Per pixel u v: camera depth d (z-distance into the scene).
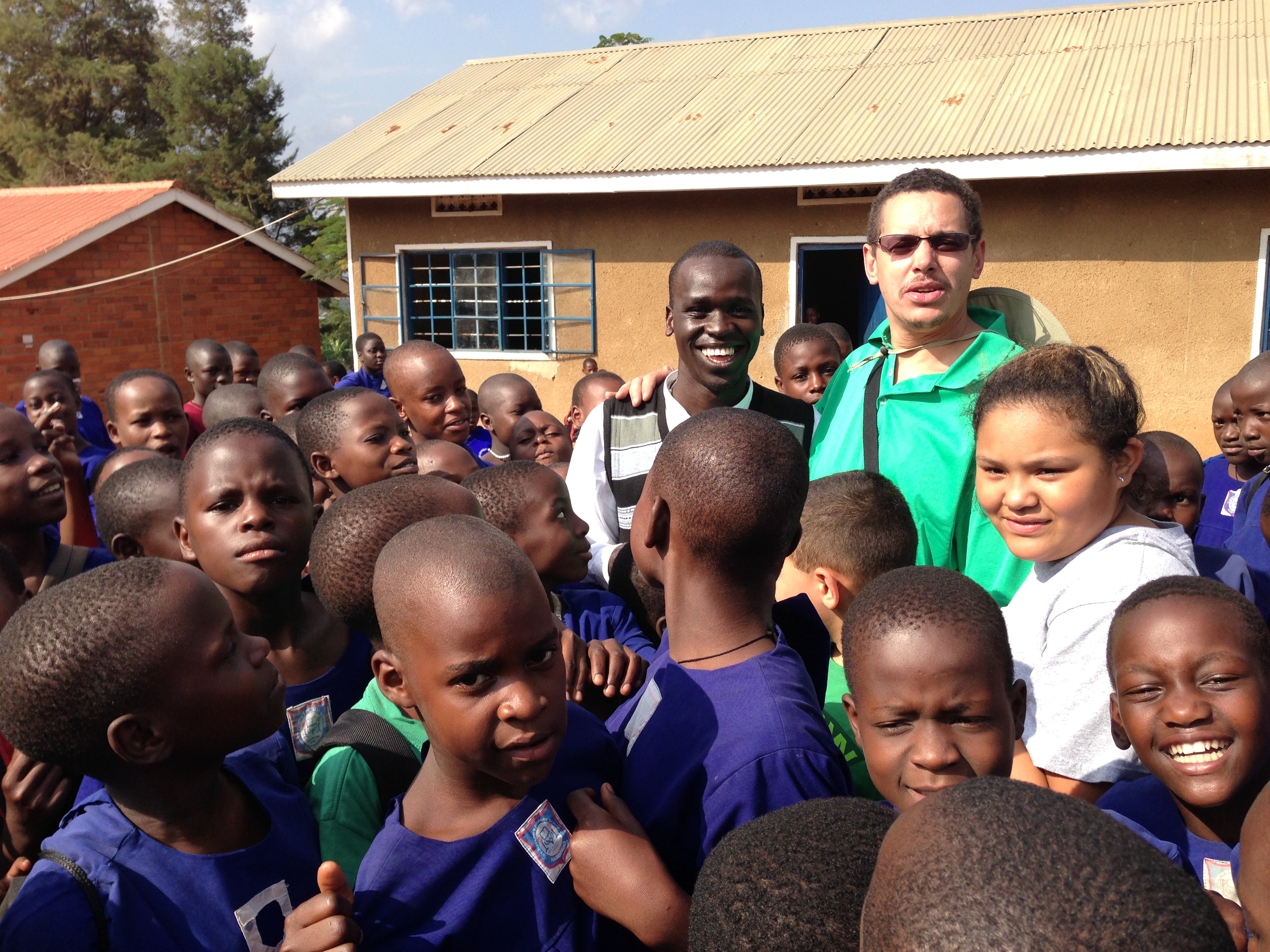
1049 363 2.01
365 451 3.21
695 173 10.12
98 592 1.59
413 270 12.70
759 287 3.15
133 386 4.82
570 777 1.74
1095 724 1.87
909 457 2.79
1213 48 9.84
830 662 2.28
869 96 10.78
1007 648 1.60
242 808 1.76
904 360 2.93
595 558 2.99
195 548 2.40
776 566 1.82
